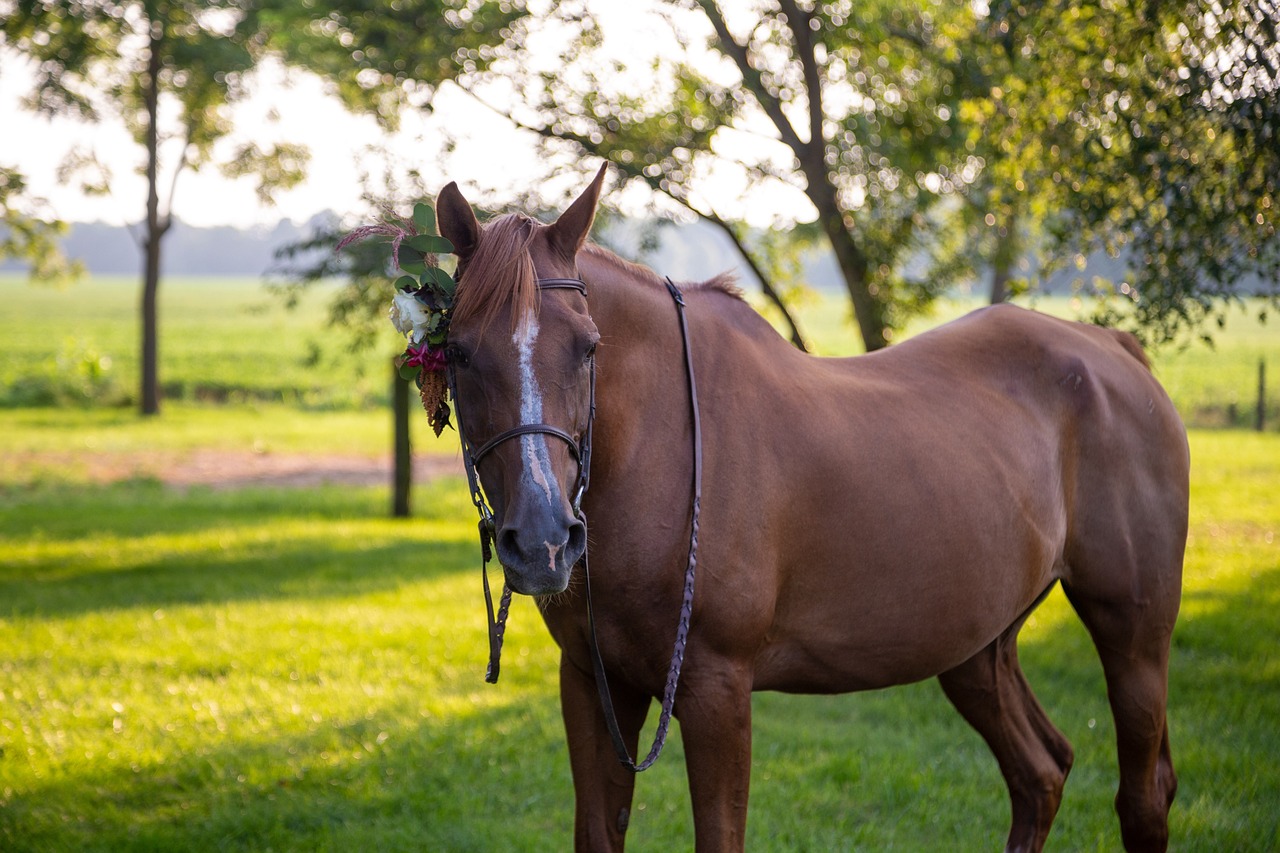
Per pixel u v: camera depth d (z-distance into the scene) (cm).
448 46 800
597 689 257
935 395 299
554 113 825
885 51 807
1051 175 525
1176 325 465
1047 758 330
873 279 868
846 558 264
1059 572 320
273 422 2380
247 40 1795
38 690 532
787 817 386
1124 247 508
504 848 362
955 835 374
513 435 208
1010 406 310
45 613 724
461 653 618
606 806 260
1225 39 429
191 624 686
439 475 1631
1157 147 452
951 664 296
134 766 430
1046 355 323
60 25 1509
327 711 506
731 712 246
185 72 2069
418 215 233
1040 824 324
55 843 360
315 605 746
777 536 253
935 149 815
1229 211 445
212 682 559
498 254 215
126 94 2172
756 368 262
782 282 1007
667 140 836
